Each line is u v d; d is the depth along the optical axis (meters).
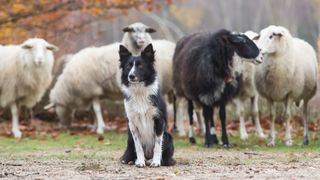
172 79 18.34
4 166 12.40
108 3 22.48
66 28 24.47
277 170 11.50
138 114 11.98
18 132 18.84
